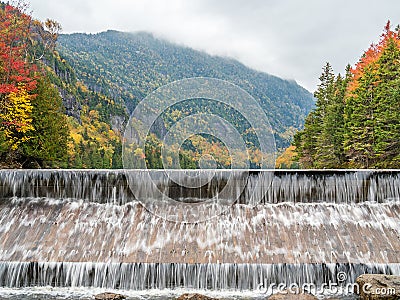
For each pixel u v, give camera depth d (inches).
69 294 375.6
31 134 1163.3
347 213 494.0
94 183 521.3
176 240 446.9
